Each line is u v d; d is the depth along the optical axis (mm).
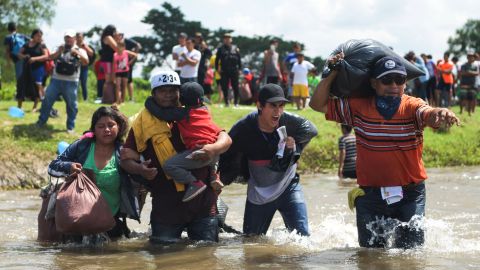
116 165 6629
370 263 5227
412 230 5777
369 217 5820
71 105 13602
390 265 5137
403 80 5605
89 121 14781
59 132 13633
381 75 5578
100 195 6383
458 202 9359
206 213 6473
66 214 6199
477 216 8039
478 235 6676
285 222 6859
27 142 12812
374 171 5719
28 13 42250
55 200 6488
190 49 16578
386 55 5734
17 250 6152
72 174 6391
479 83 23031
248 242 6449
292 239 6551
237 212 8859
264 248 6066
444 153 17266
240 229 7547
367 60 5695
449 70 23328
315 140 15781
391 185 5691
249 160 6793
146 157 6371
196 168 6258
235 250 5973
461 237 6500
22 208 9109
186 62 16469
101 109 6633
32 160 12164
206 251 5934
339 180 12961
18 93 14781
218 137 6320
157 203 6434
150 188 6473
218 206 6953
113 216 6488
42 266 5336
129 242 6555
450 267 5020
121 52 16172
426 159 16859
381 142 5660
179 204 6355
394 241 5840
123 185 6656
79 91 25562
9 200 9984
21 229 7500
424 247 5812
